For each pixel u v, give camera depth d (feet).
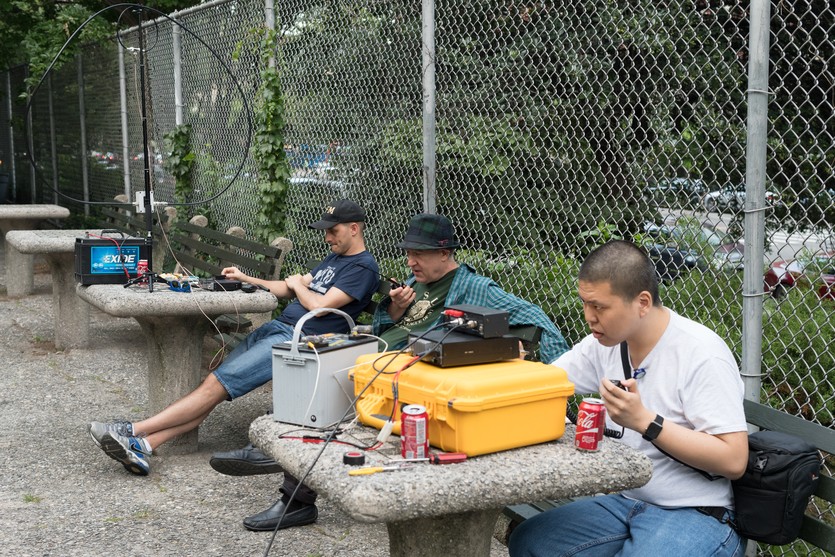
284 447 7.46
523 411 7.18
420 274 12.59
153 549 11.49
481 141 14.33
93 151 37.91
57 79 43.21
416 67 15.62
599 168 12.50
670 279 11.57
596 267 7.66
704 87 12.75
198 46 25.62
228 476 14.20
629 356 8.29
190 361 15.16
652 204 12.03
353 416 8.17
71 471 14.37
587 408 7.20
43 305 29.55
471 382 6.88
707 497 7.84
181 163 26.81
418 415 6.81
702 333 7.97
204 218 23.22
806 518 8.10
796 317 10.27
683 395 7.80
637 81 13.16
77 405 18.22
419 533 7.65
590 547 8.00
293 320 14.34
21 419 17.20
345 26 17.75
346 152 17.99
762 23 9.36
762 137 9.43
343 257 14.56
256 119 20.99
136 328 26.12
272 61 20.56
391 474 6.53
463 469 6.68
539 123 13.75
